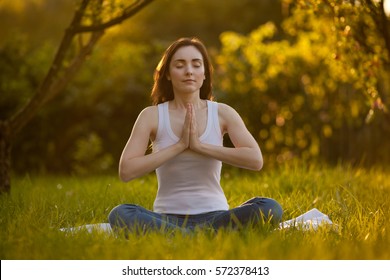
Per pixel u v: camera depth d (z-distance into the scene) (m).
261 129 23.47
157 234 7.96
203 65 9.11
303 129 23.25
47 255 7.44
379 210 9.97
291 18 20.88
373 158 23.53
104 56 26.31
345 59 13.19
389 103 17.62
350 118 22.58
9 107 24.44
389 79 17.45
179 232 8.05
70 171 25.92
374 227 8.72
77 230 8.58
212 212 8.73
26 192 13.48
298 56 22.38
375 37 12.90
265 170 21.34
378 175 15.50
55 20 40.81
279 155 23.30
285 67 22.61
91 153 25.00
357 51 12.98
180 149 8.68
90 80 25.81
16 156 25.25
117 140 26.97
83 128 26.22
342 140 23.88
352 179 13.76
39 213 10.00
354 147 23.75
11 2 40.06
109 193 12.60
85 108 26.25
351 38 12.82
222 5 39.47
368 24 12.83
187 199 8.75
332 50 13.67
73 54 19.92
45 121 25.38
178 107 9.09
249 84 23.34
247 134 9.05
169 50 9.11
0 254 7.66
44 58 24.48
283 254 7.19
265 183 13.73
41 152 25.52
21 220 8.98
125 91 26.62
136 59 26.56
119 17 13.16
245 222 8.47
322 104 22.97
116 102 26.56
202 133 8.98
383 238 8.15
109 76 26.39
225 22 39.41
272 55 22.75
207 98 9.47
